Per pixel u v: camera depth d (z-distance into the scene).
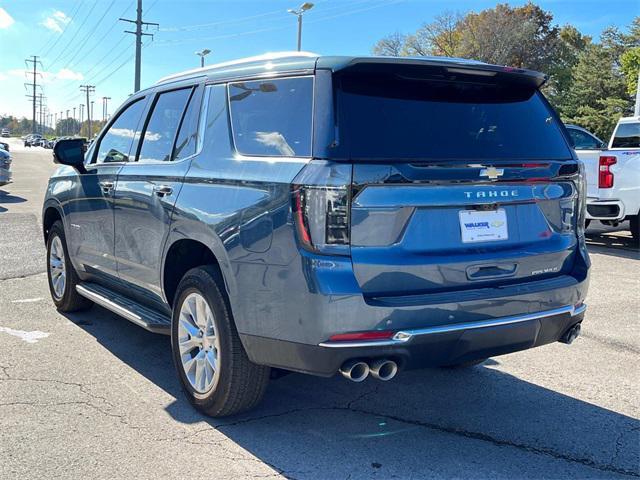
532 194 3.57
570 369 4.80
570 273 3.81
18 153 60.09
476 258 3.35
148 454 3.37
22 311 6.22
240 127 3.72
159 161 4.41
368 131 3.22
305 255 3.06
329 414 3.94
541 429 3.76
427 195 3.20
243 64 3.91
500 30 53.00
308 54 3.52
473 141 3.52
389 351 3.08
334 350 3.03
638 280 7.99
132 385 4.36
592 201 10.23
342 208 3.03
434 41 57.38
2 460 3.27
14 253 9.15
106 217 4.96
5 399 4.06
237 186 3.49
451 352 3.25
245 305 3.38
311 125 3.23
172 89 4.56
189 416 3.86
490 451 3.48
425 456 3.41
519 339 3.45
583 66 52.16
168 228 4.04
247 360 3.55
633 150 9.94
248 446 3.49
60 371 4.60
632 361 4.98
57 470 3.18
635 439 3.64
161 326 4.28
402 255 3.15
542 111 3.96
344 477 3.18
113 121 5.42
